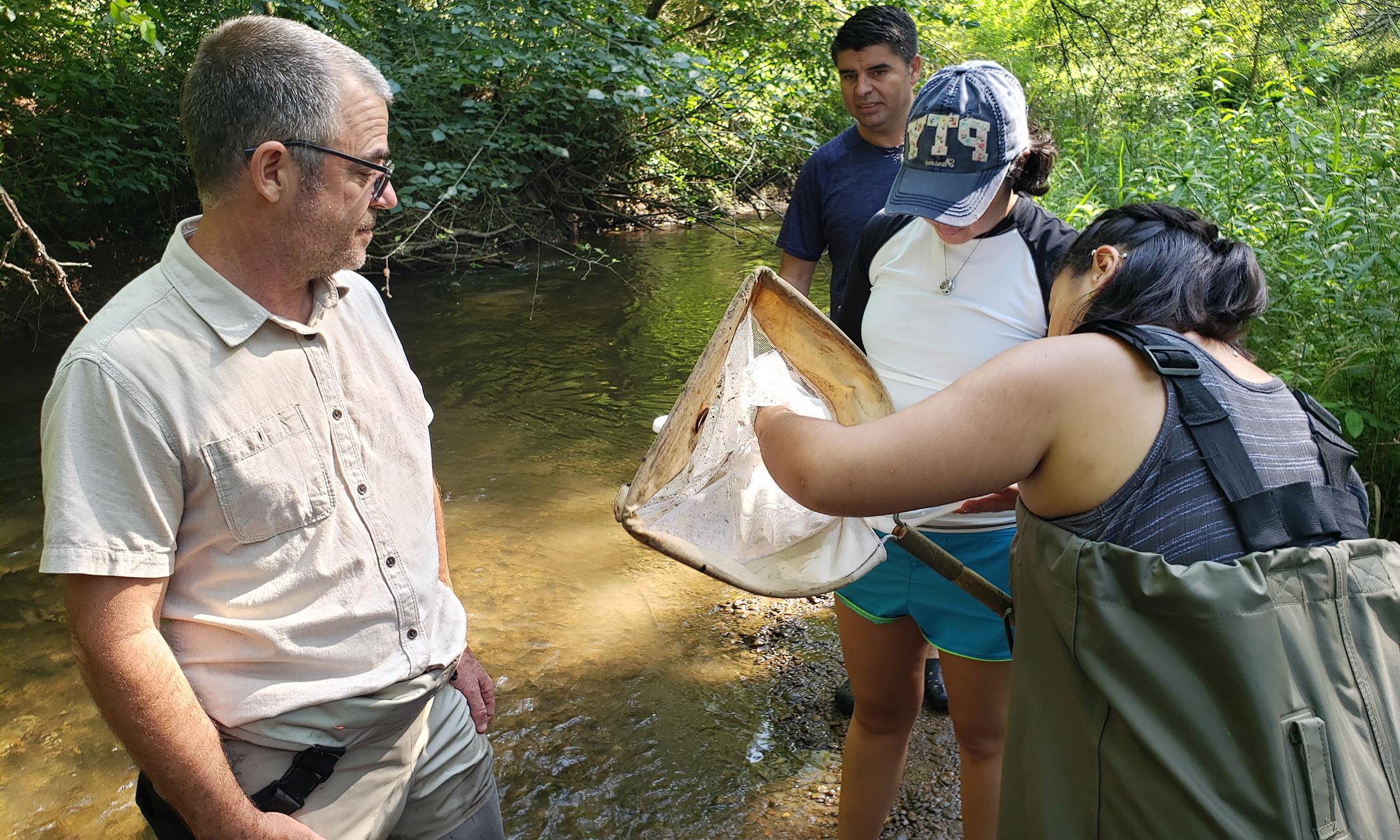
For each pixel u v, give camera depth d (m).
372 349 1.74
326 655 1.63
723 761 2.91
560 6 7.15
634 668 3.34
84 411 1.42
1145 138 7.03
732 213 12.07
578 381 6.43
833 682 3.26
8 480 4.90
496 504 4.58
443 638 1.82
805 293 3.44
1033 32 9.94
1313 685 1.13
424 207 7.58
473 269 9.83
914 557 2.06
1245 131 5.43
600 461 5.10
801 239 3.38
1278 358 3.82
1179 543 1.20
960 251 2.03
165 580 1.50
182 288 1.52
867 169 3.24
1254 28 8.98
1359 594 1.19
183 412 1.48
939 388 2.06
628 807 2.73
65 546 1.38
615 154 11.26
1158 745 1.14
